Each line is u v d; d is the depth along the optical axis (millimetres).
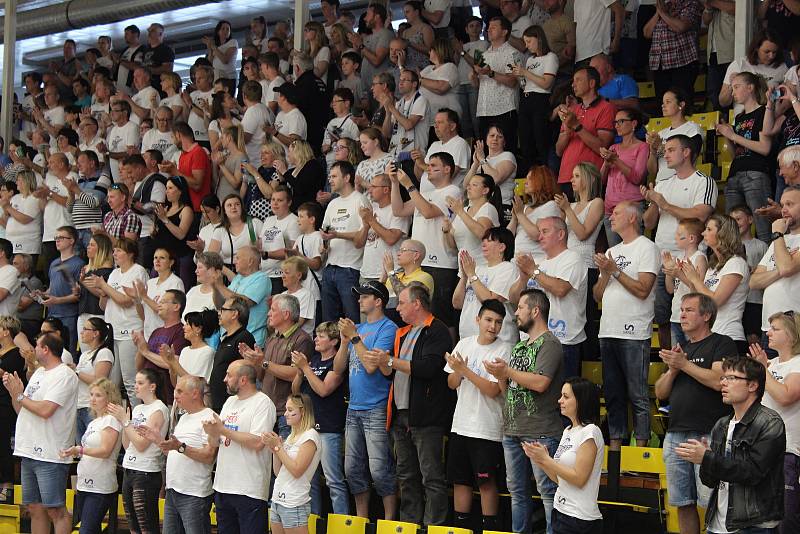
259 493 12773
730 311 12719
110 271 18031
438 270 15445
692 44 18453
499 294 13875
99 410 14242
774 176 15633
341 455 14008
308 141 20891
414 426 13266
